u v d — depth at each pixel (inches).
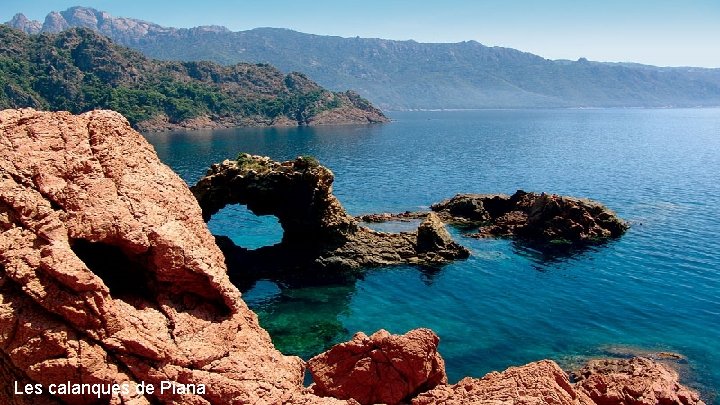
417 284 2009.1
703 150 6441.9
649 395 981.8
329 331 1615.4
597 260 2252.7
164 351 557.9
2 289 534.3
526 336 1572.3
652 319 1673.2
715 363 1391.5
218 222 2935.5
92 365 521.0
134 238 603.5
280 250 2274.9
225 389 566.6
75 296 531.8
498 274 2106.3
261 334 689.6
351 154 6176.2
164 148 6510.8
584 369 1330.0
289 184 2202.3
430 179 4426.7
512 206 2974.9
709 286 1939.0
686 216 2967.5
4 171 583.5
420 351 819.4
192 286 637.3
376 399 812.0
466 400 687.1
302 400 609.0
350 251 2219.5
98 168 632.4
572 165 5206.7
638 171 4709.6
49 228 564.7
